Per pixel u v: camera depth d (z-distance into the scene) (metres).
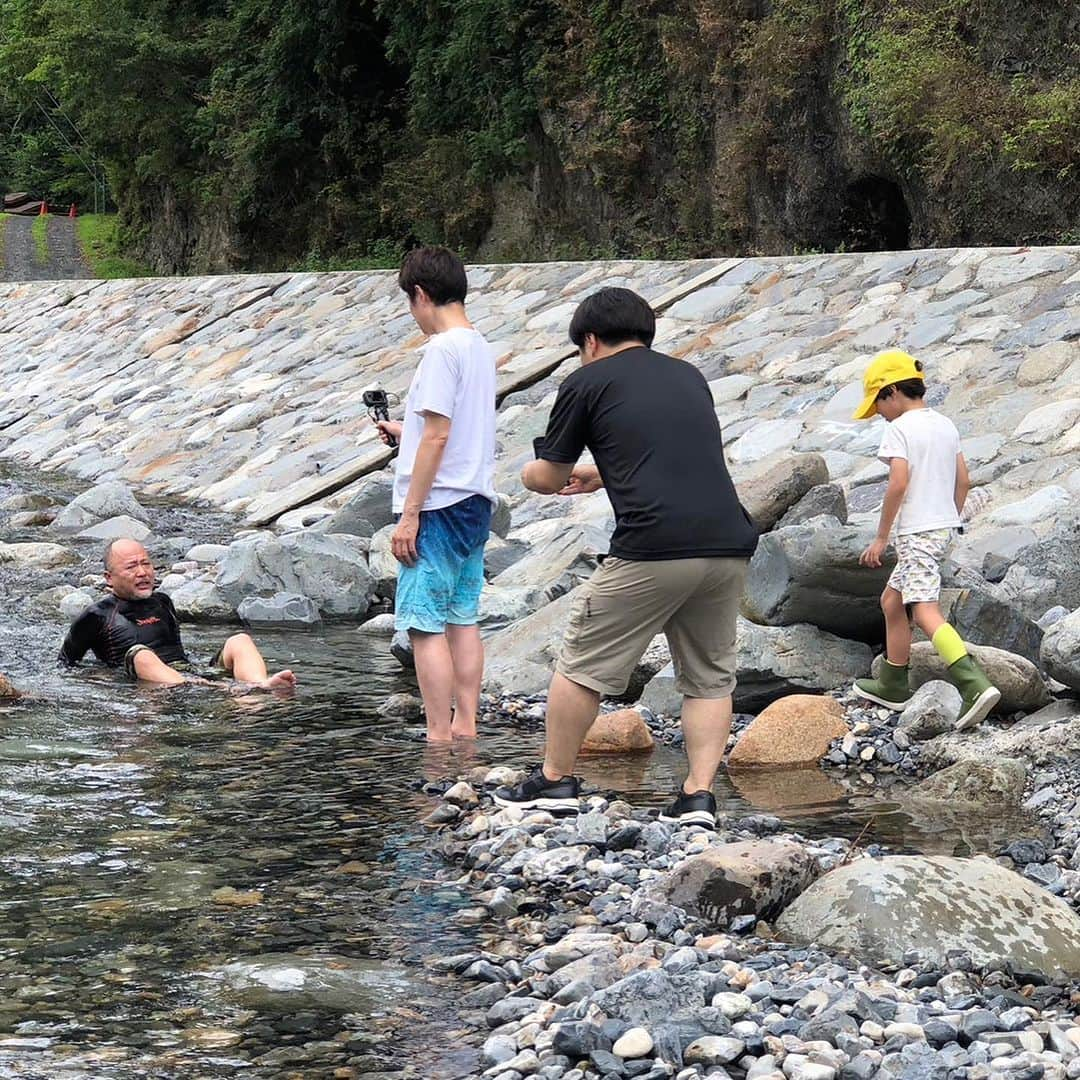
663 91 27.47
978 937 3.66
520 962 3.64
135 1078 2.98
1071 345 10.20
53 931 3.79
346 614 8.85
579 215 30.69
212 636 8.27
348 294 18.00
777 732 5.80
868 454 9.74
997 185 19.66
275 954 3.65
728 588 4.79
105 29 43.44
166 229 49.59
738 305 13.42
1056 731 5.57
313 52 38.38
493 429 6.00
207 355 17.95
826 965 3.53
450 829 4.73
